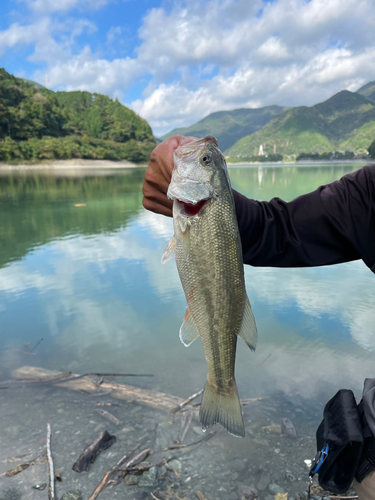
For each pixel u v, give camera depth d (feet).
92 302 5.66
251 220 1.59
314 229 1.52
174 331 4.82
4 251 8.66
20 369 4.06
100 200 18.49
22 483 2.69
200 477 2.73
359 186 1.48
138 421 3.33
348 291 5.86
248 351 4.31
